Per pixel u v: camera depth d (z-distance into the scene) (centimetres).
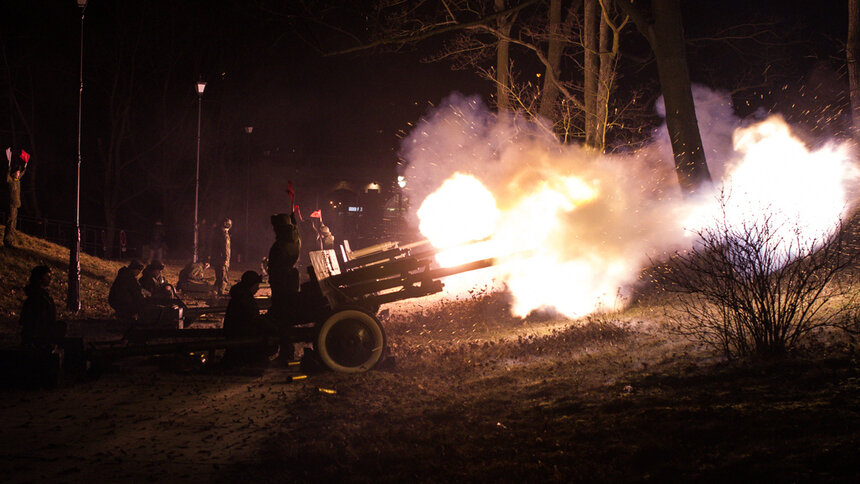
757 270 814
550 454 539
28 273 1948
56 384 936
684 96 1387
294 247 1112
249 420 769
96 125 4156
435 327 1439
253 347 1058
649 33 1416
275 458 621
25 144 3988
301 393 900
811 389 601
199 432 728
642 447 517
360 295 1094
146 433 723
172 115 4219
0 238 2181
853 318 825
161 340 1301
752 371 688
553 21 2322
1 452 647
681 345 876
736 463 461
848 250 1056
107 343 1062
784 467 441
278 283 1095
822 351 723
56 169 4156
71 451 655
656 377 730
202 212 4806
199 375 1040
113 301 1438
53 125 4112
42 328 1038
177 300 1479
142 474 590
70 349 995
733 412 562
